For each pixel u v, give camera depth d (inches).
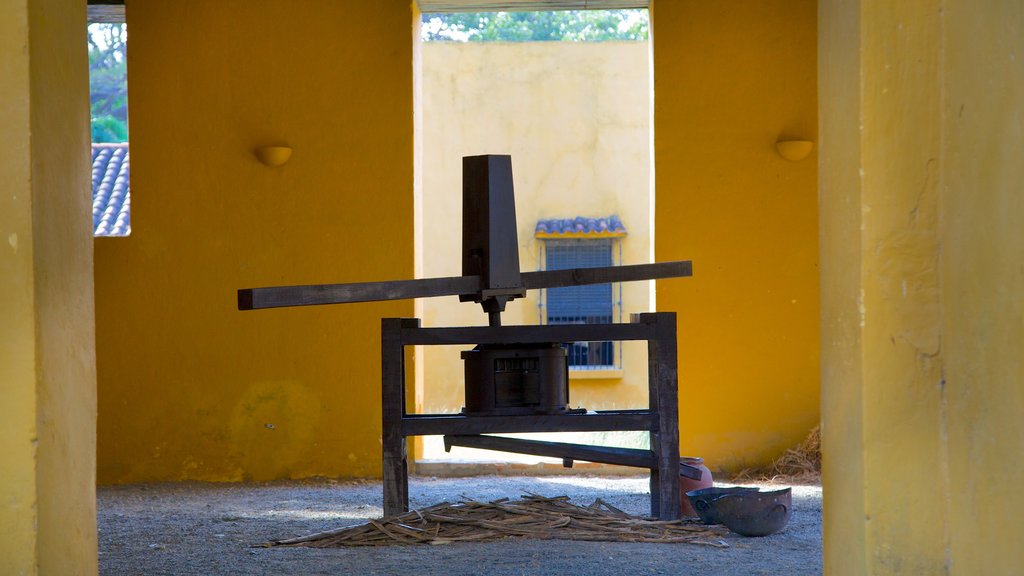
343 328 362.3
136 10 362.0
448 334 241.0
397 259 363.3
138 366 362.3
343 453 361.7
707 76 360.8
